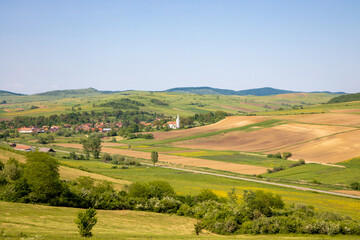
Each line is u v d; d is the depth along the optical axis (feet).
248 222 161.27
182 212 182.70
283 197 246.27
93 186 193.57
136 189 196.75
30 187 152.05
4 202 141.79
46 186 152.76
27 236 94.48
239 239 136.67
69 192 162.91
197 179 323.57
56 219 129.39
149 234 126.52
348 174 340.39
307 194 266.16
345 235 157.99
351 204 233.14
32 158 159.33
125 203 179.01
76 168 270.26
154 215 173.06
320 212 186.09
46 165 157.38
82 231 104.27
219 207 186.70
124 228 134.41
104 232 118.93
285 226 159.84
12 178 169.17
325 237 153.58
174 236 126.82
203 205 188.96
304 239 146.20
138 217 163.12
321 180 324.39
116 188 215.92
